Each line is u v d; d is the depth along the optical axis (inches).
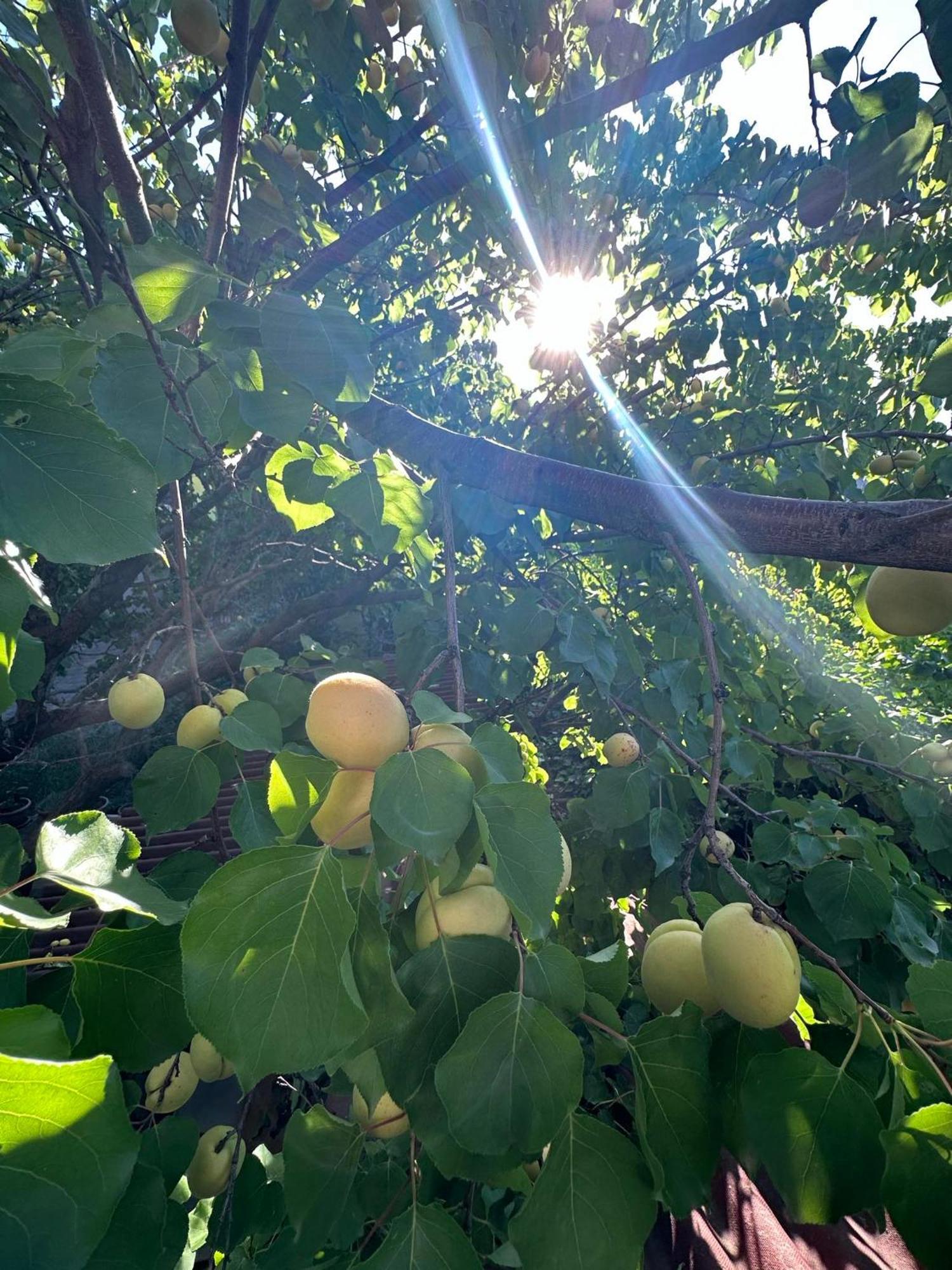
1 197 127.6
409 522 73.7
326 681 43.8
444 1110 36.7
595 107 79.0
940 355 61.7
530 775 129.6
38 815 150.1
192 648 86.9
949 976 42.6
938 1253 34.7
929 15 48.9
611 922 116.0
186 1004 31.1
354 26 85.0
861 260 139.7
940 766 110.8
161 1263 41.9
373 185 143.8
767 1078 38.5
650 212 154.6
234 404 62.4
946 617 66.9
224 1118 123.3
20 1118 23.4
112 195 131.0
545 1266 33.3
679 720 116.7
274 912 32.9
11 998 38.4
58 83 104.7
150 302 53.0
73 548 32.3
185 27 85.1
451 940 38.9
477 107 80.7
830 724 153.1
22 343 56.2
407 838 34.1
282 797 41.9
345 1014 31.0
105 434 33.7
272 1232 62.9
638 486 64.9
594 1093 87.9
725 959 42.9
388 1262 37.5
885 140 65.9
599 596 156.3
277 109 102.0
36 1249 22.1
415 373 202.2
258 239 116.9
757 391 164.7
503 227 115.0
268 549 227.9
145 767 76.9
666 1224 70.7
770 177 140.6
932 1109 36.7
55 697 244.7
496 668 113.8
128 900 36.2
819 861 97.3
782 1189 36.9
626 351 164.4
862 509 48.8
